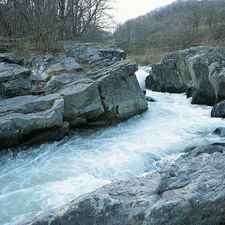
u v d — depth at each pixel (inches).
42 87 311.0
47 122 240.5
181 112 364.5
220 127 272.1
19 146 239.0
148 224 92.7
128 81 340.8
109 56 463.5
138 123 316.2
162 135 268.8
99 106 293.0
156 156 221.6
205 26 1381.6
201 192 104.3
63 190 170.2
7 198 162.9
